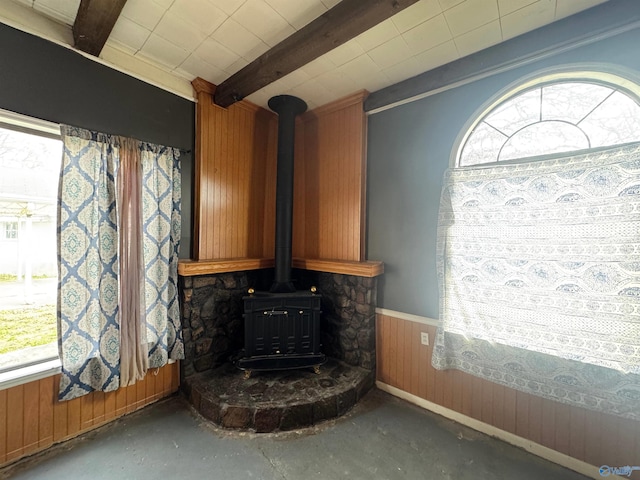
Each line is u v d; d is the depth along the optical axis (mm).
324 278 2986
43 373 1863
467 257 2193
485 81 2184
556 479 1747
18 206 1933
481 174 2131
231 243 2891
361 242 2811
